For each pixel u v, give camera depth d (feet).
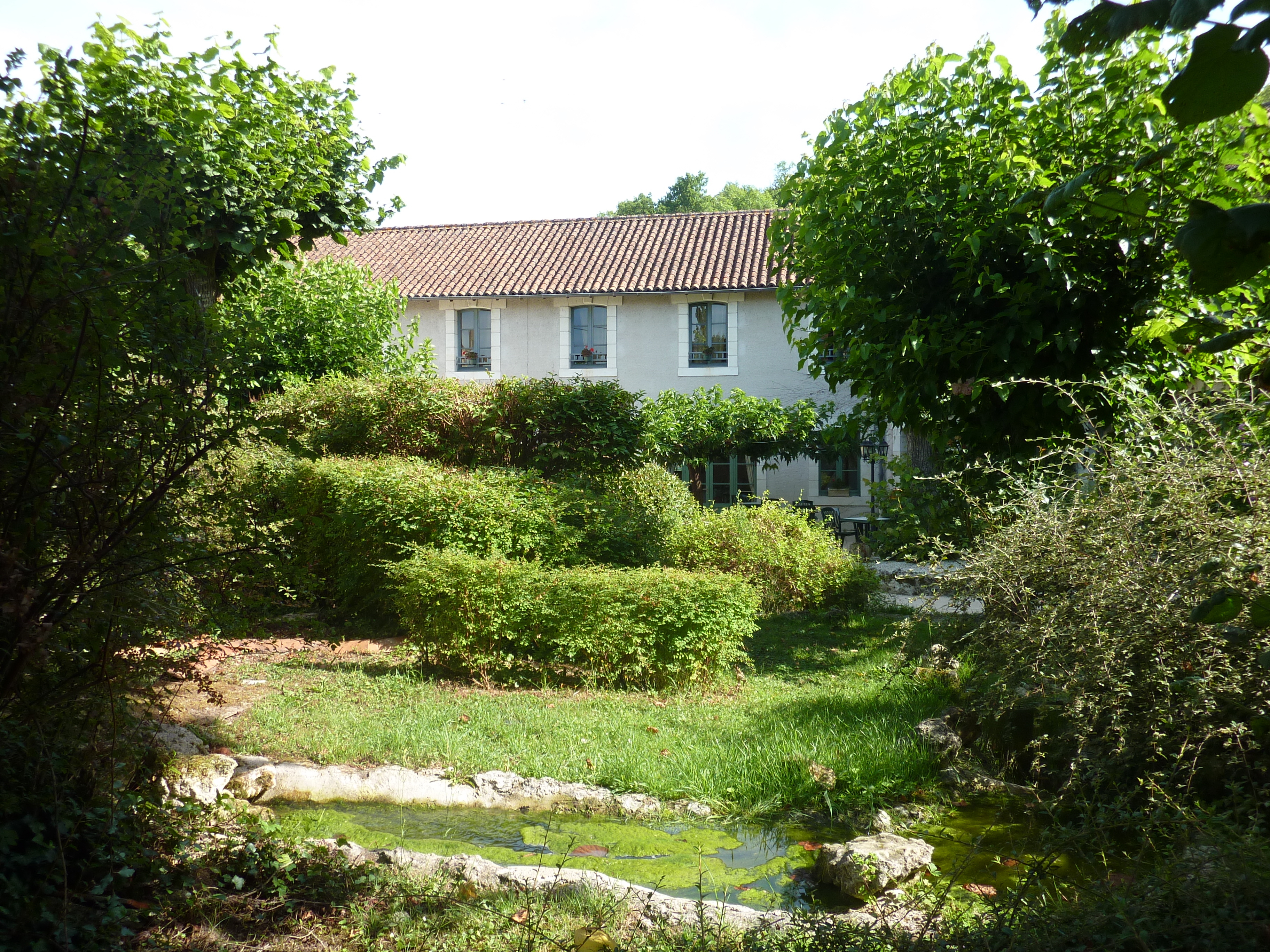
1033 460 21.58
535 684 24.30
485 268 76.33
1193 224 3.80
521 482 33.71
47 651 9.61
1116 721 14.02
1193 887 8.91
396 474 30.48
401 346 59.57
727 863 14.17
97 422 9.43
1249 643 10.81
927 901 11.66
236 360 10.57
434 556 25.17
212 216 20.71
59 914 9.71
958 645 21.72
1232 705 13.10
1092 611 14.93
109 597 9.70
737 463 68.59
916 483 34.60
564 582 24.16
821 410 67.10
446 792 16.72
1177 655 13.74
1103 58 22.45
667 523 36.70
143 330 9.98
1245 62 3.50
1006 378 25.16
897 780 17.21
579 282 72.64
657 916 11.39
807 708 21.58
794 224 32.04
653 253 76.33
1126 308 23.62
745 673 26.25
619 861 14.03
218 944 10.27
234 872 11.89
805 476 69.87
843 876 12.92
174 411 9.98
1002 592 17.89
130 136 10.76
